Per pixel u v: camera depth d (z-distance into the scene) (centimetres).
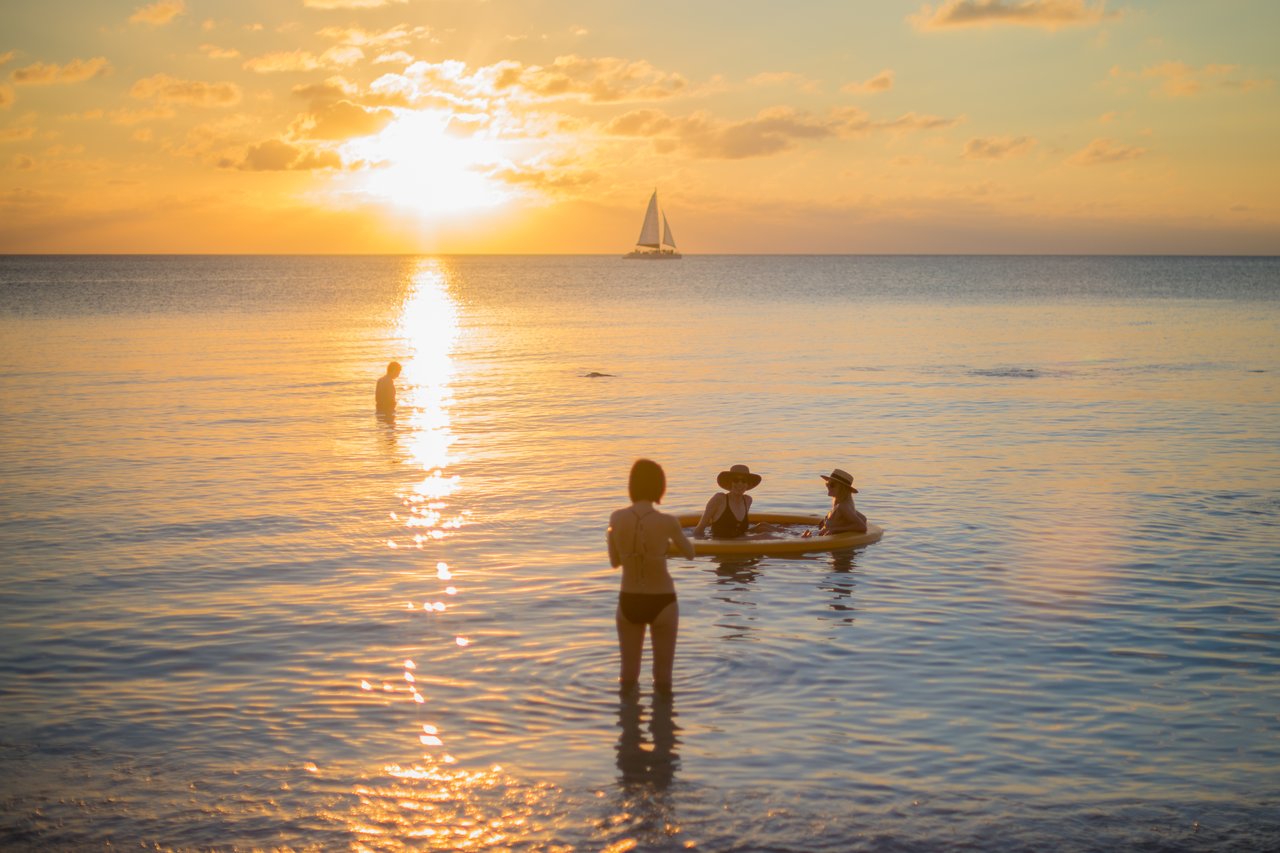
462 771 649
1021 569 1116
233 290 10975
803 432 2105
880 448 1911
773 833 573
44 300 8469
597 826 581
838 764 657
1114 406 2483
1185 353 3897
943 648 872
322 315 6725
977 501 1458
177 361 3647
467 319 6366
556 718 731
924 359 3688
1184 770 650
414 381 3066
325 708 750
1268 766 655
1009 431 2111
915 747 682
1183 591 1030
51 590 1044
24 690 786
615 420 2281
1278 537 1250
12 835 574
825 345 4309
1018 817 590
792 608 987
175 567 1130
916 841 564
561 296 10044
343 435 2083
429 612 973
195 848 561
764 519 1343
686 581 1084
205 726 720
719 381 3038
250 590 1047
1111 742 690
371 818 592
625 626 781
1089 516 1364
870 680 801
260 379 3109
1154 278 15250
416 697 770
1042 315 6462
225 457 1830
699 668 827
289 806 607
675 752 676
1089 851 555
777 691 779
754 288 11962
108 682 802
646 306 7919
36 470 1702
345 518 1366
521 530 1300
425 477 1648
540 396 2711
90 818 593
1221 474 1653
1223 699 762
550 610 979
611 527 787
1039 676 808
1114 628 921
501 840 568
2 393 2748
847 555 1180
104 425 2206
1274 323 5631
